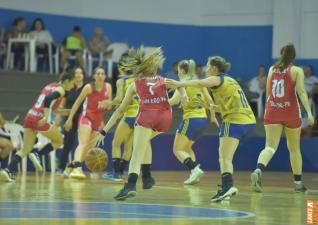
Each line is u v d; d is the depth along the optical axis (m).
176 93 15.88
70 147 24.78
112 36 39.06
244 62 39.84
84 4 38.38
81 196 15.23
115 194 15.88
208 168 30.59
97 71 22.00
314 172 30.98
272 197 15.98
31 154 21.77
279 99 17.55
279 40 38.28
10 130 26.33
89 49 35.41
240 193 17.14
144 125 14.05
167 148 30.03
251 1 39.66
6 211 11.83
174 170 30.02
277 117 17.61
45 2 37.22
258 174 17.09
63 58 33.97
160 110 14.11
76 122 24.67
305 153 31.31
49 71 34.00
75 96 24.70
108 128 14.90
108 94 22.34
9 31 34.06
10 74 32.00
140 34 39.69
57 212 11.78
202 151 30.48
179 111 32.91
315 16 37.59
